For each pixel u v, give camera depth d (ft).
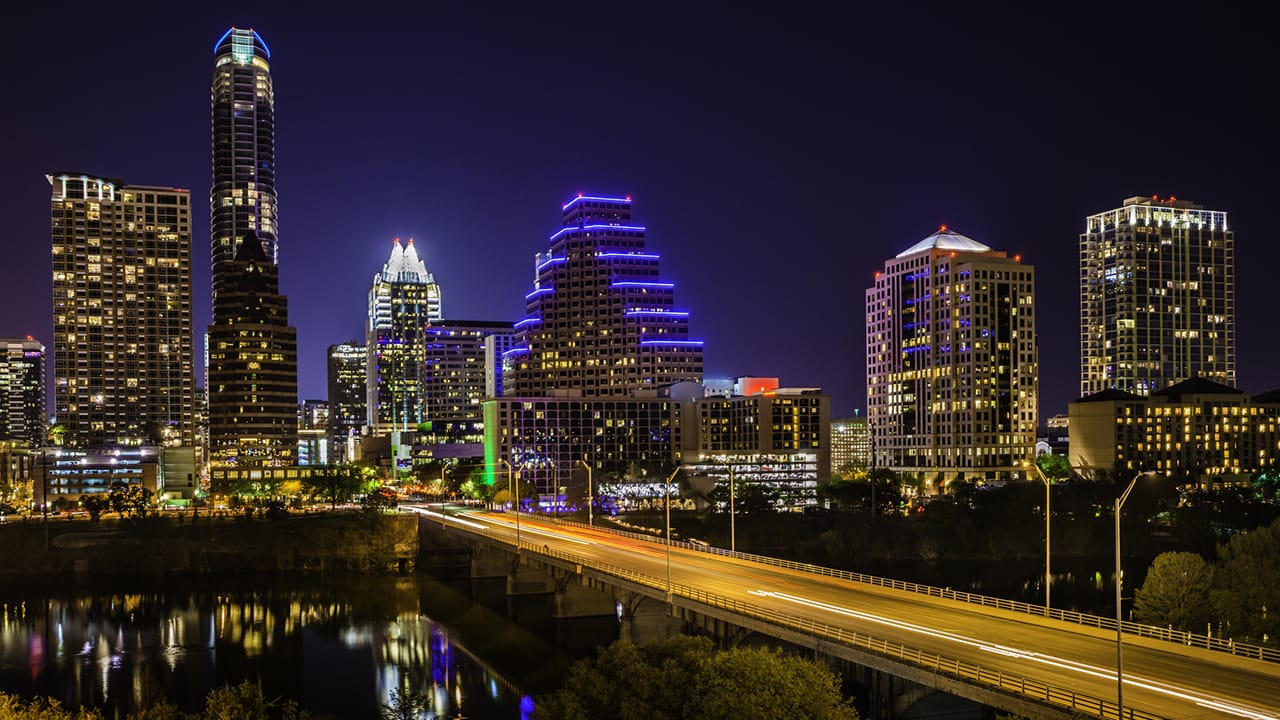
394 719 351.87
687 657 236.22
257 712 235.40
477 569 643.45
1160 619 356.59
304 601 578.25
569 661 422.00
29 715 223.71
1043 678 212.43
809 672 222.89
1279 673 216.74
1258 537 399.65
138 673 417.49
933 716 261.65
